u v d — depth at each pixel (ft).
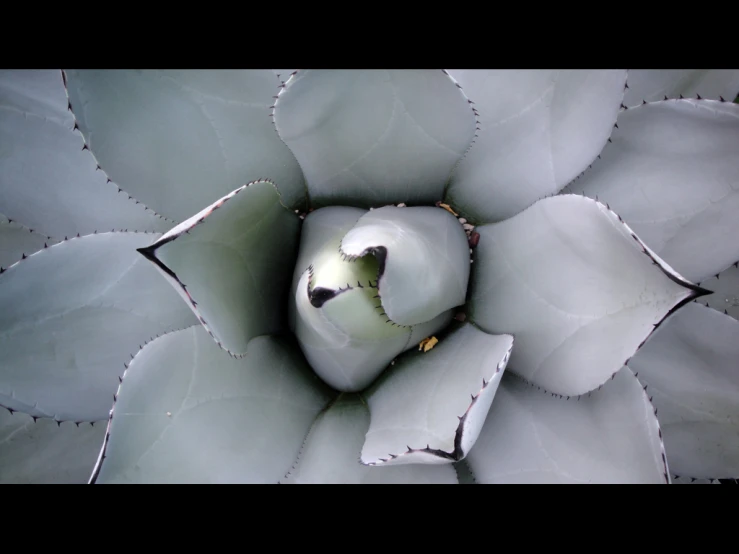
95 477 1.68
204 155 1.94
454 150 1.92
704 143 1.91
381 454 1.65
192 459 1.78
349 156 1.95
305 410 1.93
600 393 1.90
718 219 1.93
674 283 1.55
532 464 1.91
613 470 1.83
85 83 1.73
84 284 1.94
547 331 1.82
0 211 2.15
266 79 1.91
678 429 2.06
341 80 1.75
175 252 1.56
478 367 1.73
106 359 1.96
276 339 1.95
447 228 1.85
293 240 1.94
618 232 1.59
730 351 2.00
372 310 1.63
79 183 2.16
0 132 2.13
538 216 1.84
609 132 1.87
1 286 1.86
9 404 1.89
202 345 1.84
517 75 1.88
